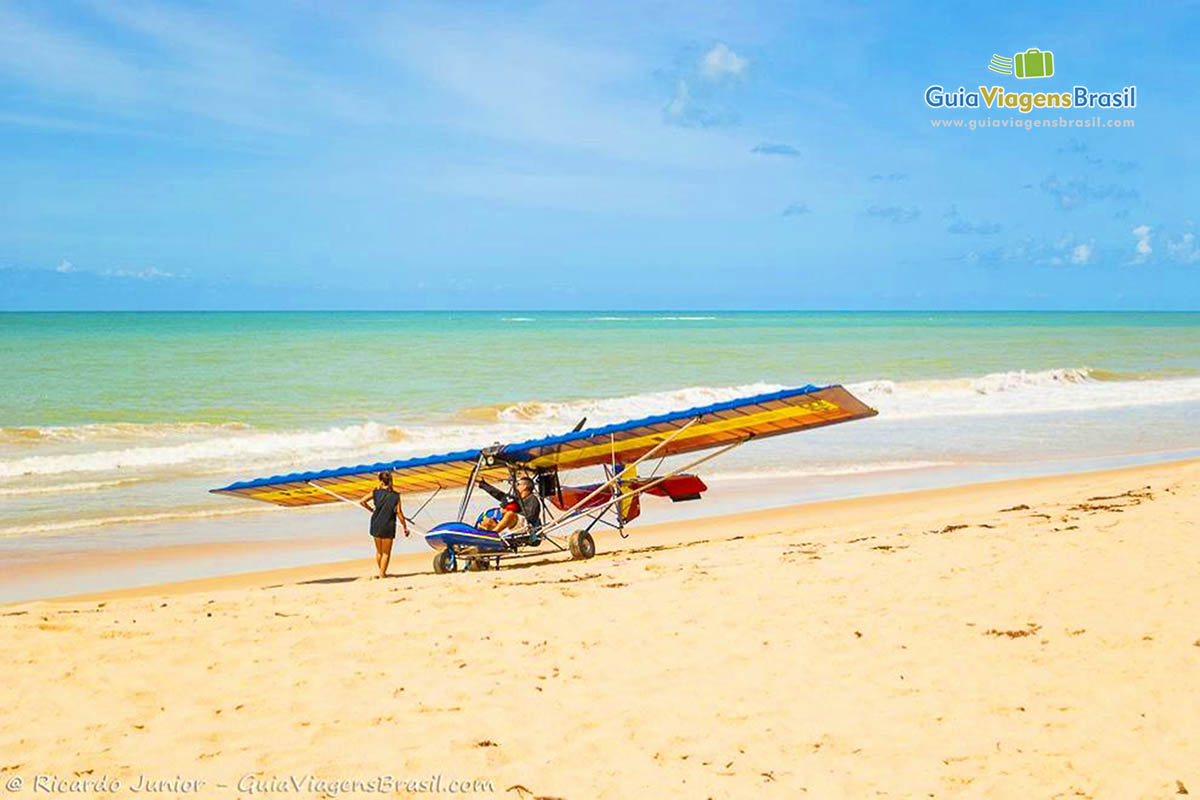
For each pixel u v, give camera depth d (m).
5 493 16.77
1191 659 6.18
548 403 29.11
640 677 6.35
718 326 111.69
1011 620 7.17
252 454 21.39
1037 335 86.50
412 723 5.68
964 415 28.47
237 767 5.12
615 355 53.09
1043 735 5.21
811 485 17.61
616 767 5.05
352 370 41.03
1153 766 4.78
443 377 38.62
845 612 7.59
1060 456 20.98
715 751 5.19
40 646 7.20
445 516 15.84
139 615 8.20
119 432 23.58
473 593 8.81
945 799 4.57
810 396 10.88
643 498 16.66
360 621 7.85
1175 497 12.70
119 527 14.44
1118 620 7.03
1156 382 38.94
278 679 6.47
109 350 51.31
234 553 12.96
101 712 5.92
